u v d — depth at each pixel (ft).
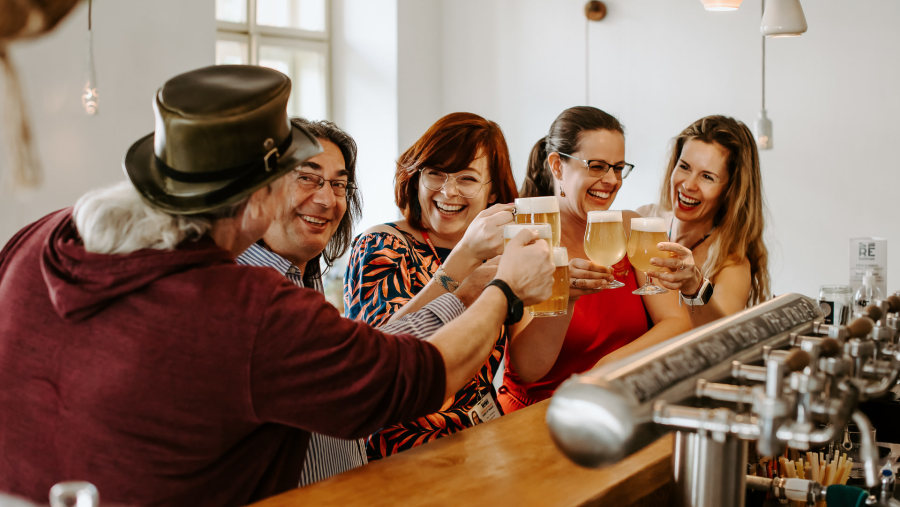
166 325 3.68
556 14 20.20
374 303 6.31
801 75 16.93
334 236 6.59
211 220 3.94
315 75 21.57
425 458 4.43
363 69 21.36
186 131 3.79
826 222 16.88
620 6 19.16
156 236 3.77
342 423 3.92
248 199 4.02
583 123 7.61
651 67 18.86
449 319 4.91
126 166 4.11
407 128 21.25
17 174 2.54
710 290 6.75
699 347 3.50
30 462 3.81
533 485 4.01
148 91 14.74
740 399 3.18
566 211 7.87
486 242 5.55
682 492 3.61
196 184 3.85
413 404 4.09
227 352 3.69
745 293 8.39
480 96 21.63
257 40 20.40
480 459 4.41
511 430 4.93
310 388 3.82
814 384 2.88
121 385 3.69
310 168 5.57
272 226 5.58
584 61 19.86
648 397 3.00
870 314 4.02
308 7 21.36
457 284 5.67
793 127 17.10
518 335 7.11
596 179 7.57
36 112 13.04
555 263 5.41
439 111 22.18
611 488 4.01
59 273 3.77
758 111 17.52
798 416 2.97
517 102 21.04
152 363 3.68
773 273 17.52
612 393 2.85
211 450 3.80
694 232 8.86
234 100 3.85
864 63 16.21
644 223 6.62
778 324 4.13
